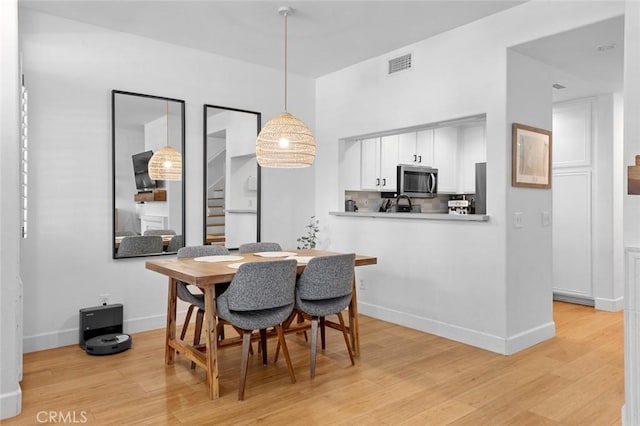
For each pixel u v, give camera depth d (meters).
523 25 3.22
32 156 3.40
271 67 4.80
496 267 3.40
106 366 3.10
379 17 3.47
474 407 2.49
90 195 3.68
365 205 5.64
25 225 3.11
